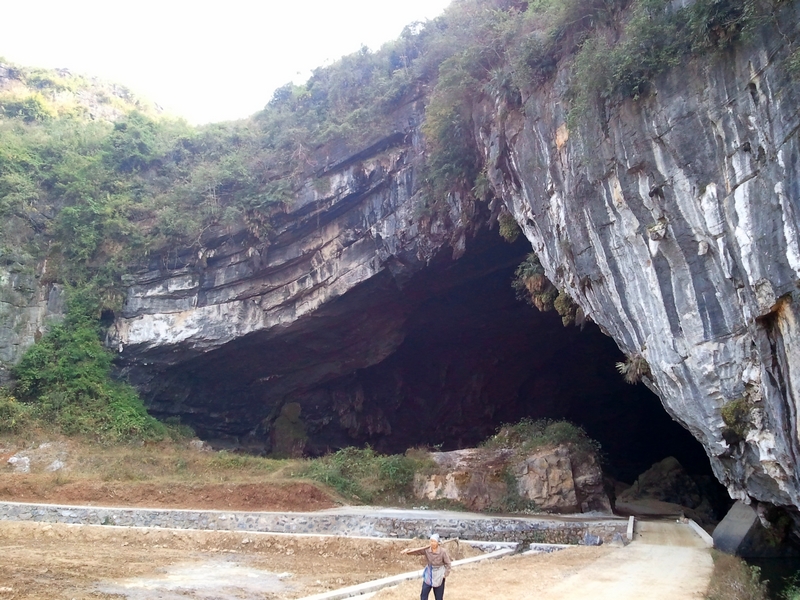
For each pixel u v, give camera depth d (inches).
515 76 725.3
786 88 412.8
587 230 647.1
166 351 1309.1
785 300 423.2
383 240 1130.0
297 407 1445.6
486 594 399.5
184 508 889.5
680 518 948.0
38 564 547.8
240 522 789.9
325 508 917.8
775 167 424.2
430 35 1159.0
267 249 1267.2
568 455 970.7
